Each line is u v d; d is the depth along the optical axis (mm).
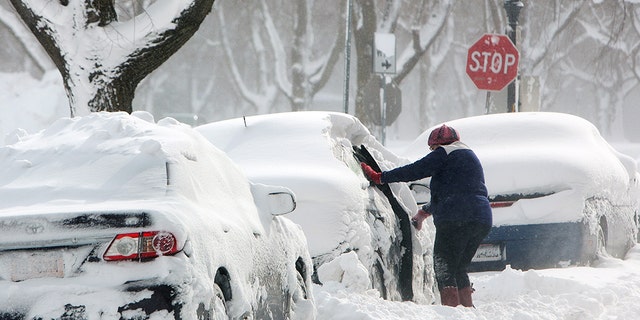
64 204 11531
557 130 28281
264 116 21422
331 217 17484
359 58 75500
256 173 17969
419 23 83438
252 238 13148
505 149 27484
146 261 10531
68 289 10359
